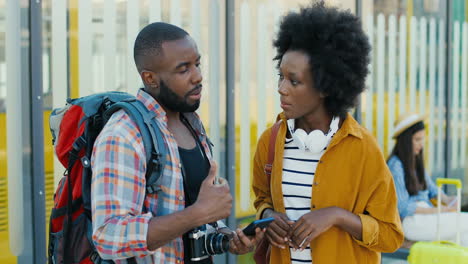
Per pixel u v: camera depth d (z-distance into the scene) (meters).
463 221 4.38
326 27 1.97
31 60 2.77
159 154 1.71
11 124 2.73
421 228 4.34
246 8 3.78
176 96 1.82
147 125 1.72
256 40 3.88
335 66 1.97
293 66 2.00
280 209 2.12
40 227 2.83
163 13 3.33
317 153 2.06
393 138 4.52
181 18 3.42
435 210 4.38
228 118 3.70
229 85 3.69
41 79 2.80
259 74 3.91
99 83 3.05
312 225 1.92
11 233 2.74
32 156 2.80
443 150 5.68
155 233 1.62
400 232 2.07
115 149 1.65
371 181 2.03
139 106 1.75
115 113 1.76
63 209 1.88
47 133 2.86
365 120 4.77
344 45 2.00
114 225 1.61
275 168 2.13
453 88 5.71
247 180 3.88
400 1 5.03
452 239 4.40
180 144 1.90
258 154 2.30
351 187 2.03
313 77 1.99
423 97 5.39
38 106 2.79
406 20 5.11
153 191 1.73
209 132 3.62
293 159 2.10
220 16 3.64
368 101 4.78
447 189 5.70
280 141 2.13
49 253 1.92
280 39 2.13
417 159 4.56
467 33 5.85
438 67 5.52
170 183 1.75
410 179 4.43
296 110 2.03
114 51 3.11
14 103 2.74
